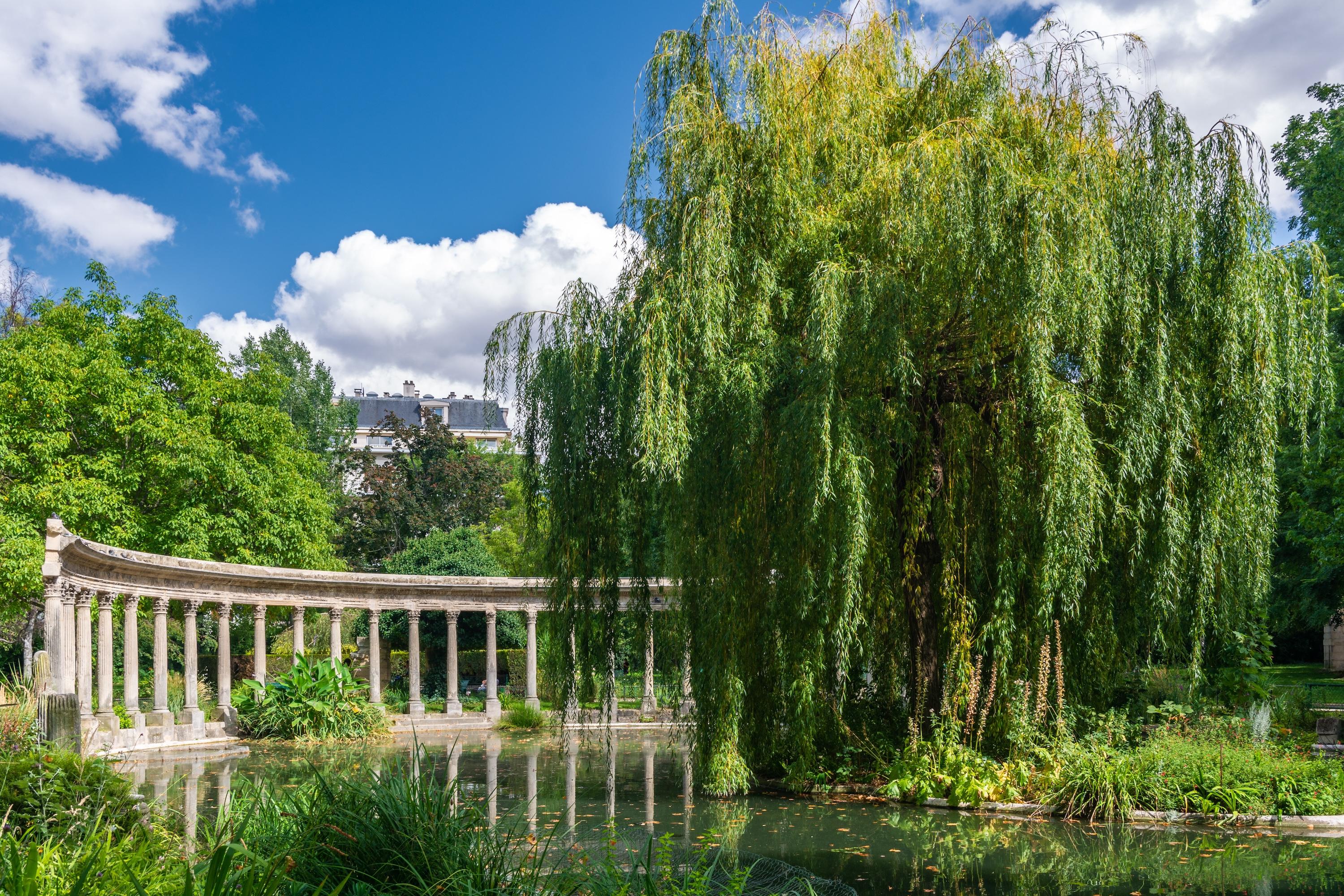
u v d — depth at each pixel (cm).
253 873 596
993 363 1577
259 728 2836
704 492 1598
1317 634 4762
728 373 1536
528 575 3553
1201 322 1520
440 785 824
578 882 820
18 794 870
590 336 1658
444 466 5872
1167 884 1099
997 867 1179
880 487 1606
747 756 1695
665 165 1627
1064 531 1430
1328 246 2997
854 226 1562
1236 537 1526
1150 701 1972
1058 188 1423
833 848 1277
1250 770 1487
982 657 1609
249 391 3753
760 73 1644
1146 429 1463
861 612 1544
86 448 3238
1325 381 1569
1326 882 1105
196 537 3191
